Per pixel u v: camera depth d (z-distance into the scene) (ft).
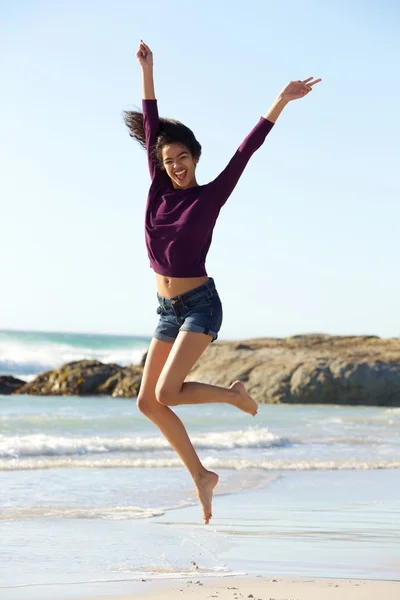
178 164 17.15
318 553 20.15
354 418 68.08
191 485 31.60
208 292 16.84
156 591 16.17
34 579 17.30
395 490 31.14
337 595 15.76
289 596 15.69
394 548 20.84
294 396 89.20
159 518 24.76
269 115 17.38
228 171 17.02
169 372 16.35
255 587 16.52
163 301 17.11
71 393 93.97
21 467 35.58
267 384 90.48
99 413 64.80
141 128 18.33
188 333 16.52
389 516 25.44
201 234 16.74
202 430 54.44
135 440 44.47
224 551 20.25
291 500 28.45
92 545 20.77
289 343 106.73
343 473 36.14
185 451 17.17
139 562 19.01
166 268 16.83
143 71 18.21
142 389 17.29
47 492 29.30
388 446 47.88
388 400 88.99
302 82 17.42
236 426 57.47
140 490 30.17
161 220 16.93
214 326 16.75
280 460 40.01
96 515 25.00
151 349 17.35
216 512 25.89
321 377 89.25
